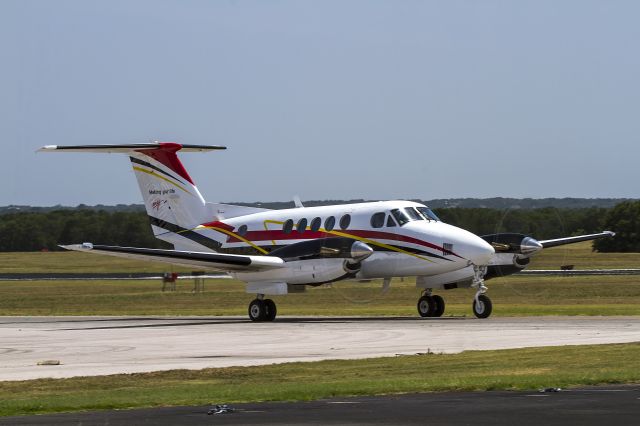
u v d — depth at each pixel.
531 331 73.25
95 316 116.62
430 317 97.75
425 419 35.09
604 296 136.50
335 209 99.31
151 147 109.00
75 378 49.75
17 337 78.25
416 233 93.19
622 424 33.16
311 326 85.88
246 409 38.44
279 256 95.75
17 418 37.56
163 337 75.69
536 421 34.09
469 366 51.31
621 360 52.00
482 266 93.19
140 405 40.22
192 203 109.25
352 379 47.59
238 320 101.00
